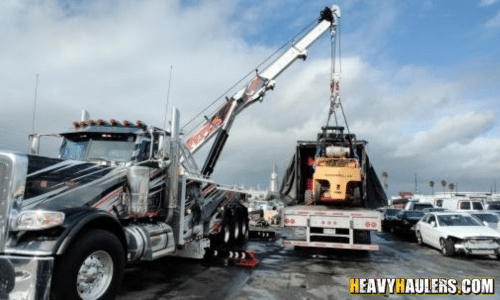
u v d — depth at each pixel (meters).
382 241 16.03
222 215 10.80
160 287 6.58
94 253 4.77
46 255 4.11
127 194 6.19
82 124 7.00
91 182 5.48
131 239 5.85
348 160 10.61
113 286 4.97
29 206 4.48
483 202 21.33
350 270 8.60
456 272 8.70
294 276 7.75
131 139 6.64
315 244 9.98
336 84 12.16
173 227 7.34
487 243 10.70
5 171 4.32
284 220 10.32
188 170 8.27
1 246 4.15
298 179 11.80
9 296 3.99
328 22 13.61
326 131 11.84
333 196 10.29
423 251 12.62
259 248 12.03
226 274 7.78
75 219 4.50
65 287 4.30
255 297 6.03
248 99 12.80
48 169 4.83
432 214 13.37
